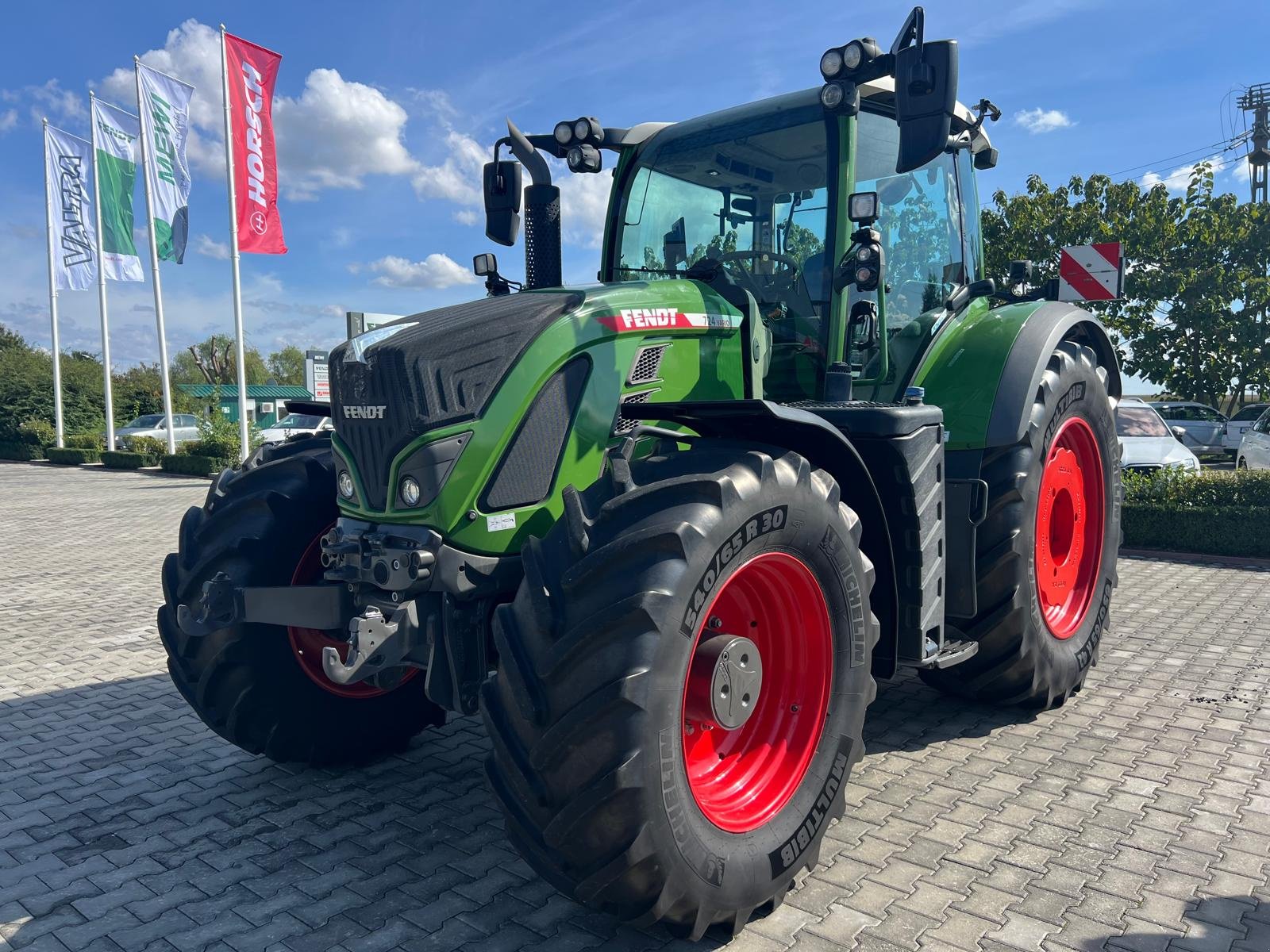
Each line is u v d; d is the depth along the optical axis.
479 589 2.77
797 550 2.73
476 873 3.03
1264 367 19.94
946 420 4.04
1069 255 7.05
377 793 3.69
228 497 3.68
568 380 2.94
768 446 2.84
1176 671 5.01
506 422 2.79
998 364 4.10
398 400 2.71
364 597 2.90
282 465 3.68
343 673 2.56
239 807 3.58
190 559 3.57
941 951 2.51
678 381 3.24
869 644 2.98
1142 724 4.21
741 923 2.59
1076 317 4.56
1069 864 2.96
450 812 3.51
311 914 2.79
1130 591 7.18
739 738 2.89
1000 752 3.90
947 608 3.98
